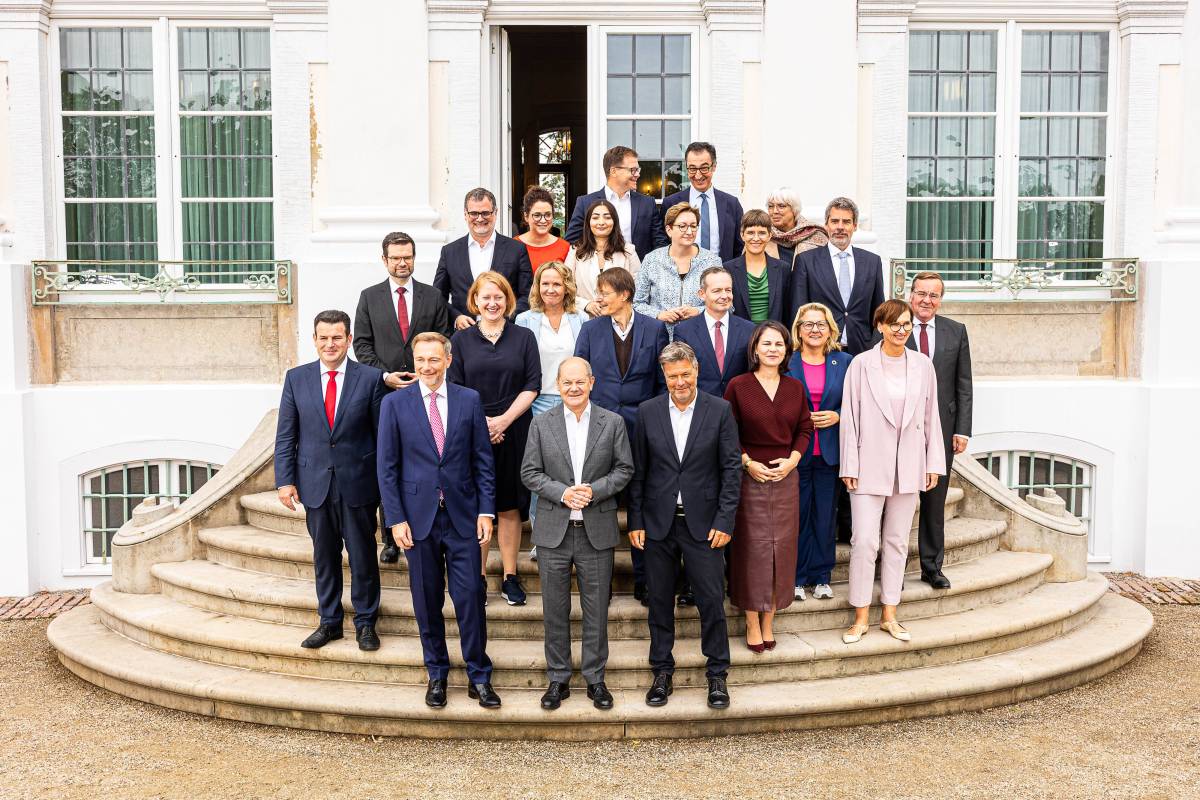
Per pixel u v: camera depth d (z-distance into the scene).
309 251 8.24
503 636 5.79
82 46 8.66
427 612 5.22
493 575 6.12
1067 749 5.10
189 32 8.70
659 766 4.90
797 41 8.48
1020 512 7.12
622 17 8.66
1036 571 6.77
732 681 5.53
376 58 8.27
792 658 5.53
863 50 8.66
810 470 5.91
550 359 6.00
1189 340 8.40
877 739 5.22
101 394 8.15
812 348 5.91
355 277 8.12
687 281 6.26
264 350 8.36
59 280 8.24
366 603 5.66
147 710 5.67
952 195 9.04
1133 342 8.65
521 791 4.65
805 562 5.98
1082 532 7.11
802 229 6.79
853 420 5.77
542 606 5.74
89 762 4.99
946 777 4.79
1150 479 8.39
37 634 7.09
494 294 5.71
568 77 14.59
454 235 8.51
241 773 4.86
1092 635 6.39
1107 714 5.55
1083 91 9.01
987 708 5.64
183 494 8.36
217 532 6.96
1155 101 8.75
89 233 8.78
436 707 5.19
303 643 5.64
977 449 8.55
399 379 5.76
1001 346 8.69
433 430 5.20
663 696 5.22
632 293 5.75
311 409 5.60
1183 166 8.73
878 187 8.77
